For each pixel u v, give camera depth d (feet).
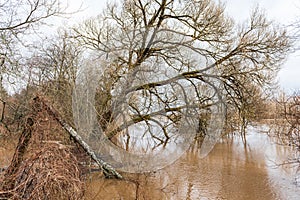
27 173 11.01
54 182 10.82
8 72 20.58
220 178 29.19
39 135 14.08
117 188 22.36
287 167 33.86
